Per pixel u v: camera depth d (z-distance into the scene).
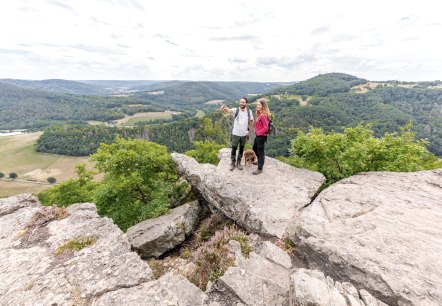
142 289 5.65
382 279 5.60
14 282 6.13
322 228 7.55
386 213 8.02
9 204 9.98
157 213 13.93
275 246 7.61
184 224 11.84
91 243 7.59
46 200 32.91
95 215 9.23
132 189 19.36
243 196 10.16
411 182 10.38
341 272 6.27
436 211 8.07
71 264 6.65
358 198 9.16
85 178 30.22
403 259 6.05
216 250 7.80
